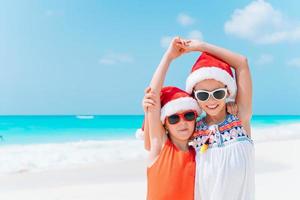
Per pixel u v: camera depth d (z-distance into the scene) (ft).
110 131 116.78
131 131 116.37
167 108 12.50
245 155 11.85
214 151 11.86
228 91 12.41
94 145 67.21
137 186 33.50
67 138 91.91
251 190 11.97
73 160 48.91
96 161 47.96
